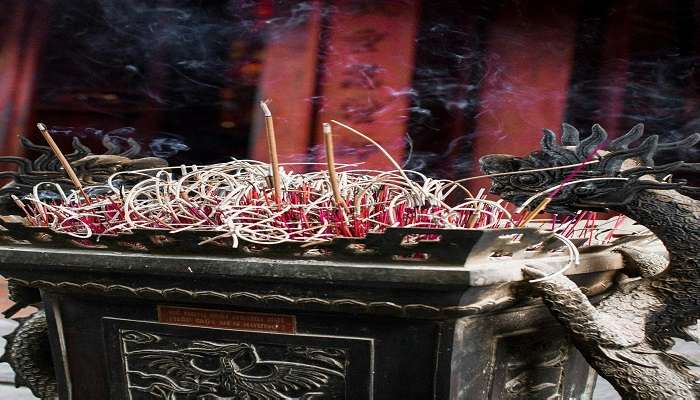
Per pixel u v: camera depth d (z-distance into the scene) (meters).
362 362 1.97
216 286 2.00
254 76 5.14
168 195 2.31
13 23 5.01
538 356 2.19
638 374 1.98
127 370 2.16
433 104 5.02
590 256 2.25
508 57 5.07
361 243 1.88
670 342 2.18
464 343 1.93
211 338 2.08
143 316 2.13
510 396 2.13
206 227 2.11
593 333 1.98
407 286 1.84
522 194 2.23
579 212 2.45
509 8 5.00
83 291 2.14
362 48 5.06
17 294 2.53
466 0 4.99
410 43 5.00
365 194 2.26
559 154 2.19
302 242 1.91
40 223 2.41
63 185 2.72
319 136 5.09
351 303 1.91
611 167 2.16
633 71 5.06
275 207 2.15
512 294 1.98
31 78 5.14
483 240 1.83
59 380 2.24
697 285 2.14
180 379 2.12
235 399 2.08
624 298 2.20
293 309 1.98
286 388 2.03
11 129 5.14
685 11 4.91
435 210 2.18
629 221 2.95
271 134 2.07
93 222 2.35
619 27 5.01
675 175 4.71
